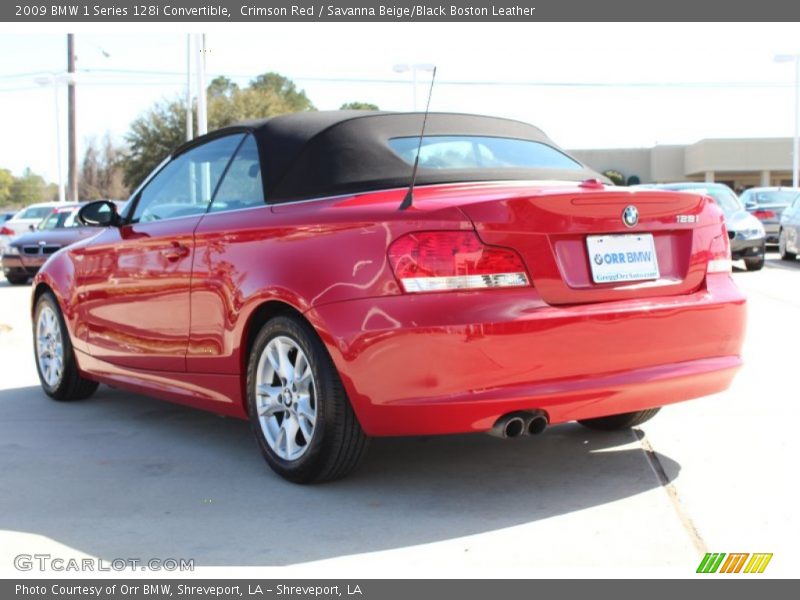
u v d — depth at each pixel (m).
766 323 8.54
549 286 3.46
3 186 82.94
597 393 3.50
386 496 3.77
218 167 4.51
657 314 3.63
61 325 5.74
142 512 3.63
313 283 3.61
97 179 67.00
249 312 3.96
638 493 3.75
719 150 58.22
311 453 3.76
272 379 4.03
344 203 3.73
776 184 60.50
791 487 3.76
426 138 4.20
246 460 4.38
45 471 4.24
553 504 3.64
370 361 3.42
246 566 3.07
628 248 3.68
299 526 3.44
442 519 3.49
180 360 4.55
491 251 3.38
